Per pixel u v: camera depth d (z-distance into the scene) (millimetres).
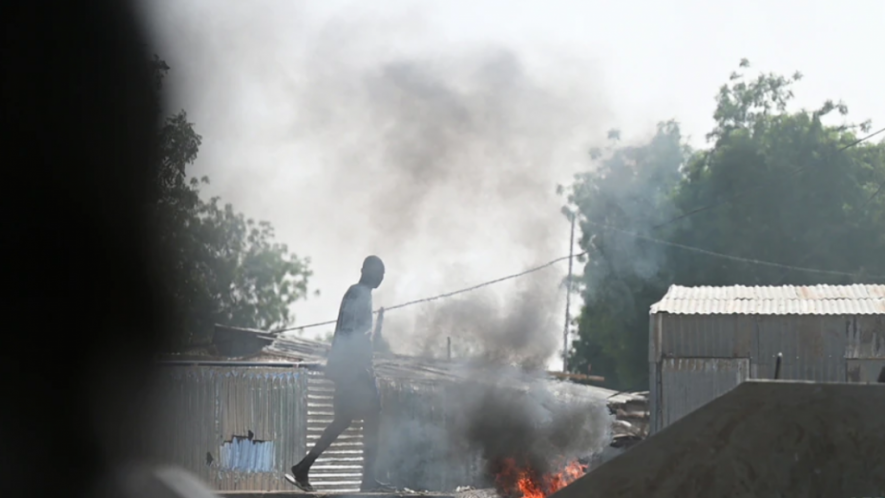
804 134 45688
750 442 5520
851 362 23594
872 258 43844
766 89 49656
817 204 44562
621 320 47344
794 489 5445
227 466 16875
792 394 5547
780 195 44906
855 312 23734
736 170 45781
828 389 5527
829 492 5422
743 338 24234
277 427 17828
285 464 17812
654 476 5559
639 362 47562
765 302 25375
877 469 5398
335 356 10633
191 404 16812
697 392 24391
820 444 5473
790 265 44281
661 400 24531
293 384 18156
